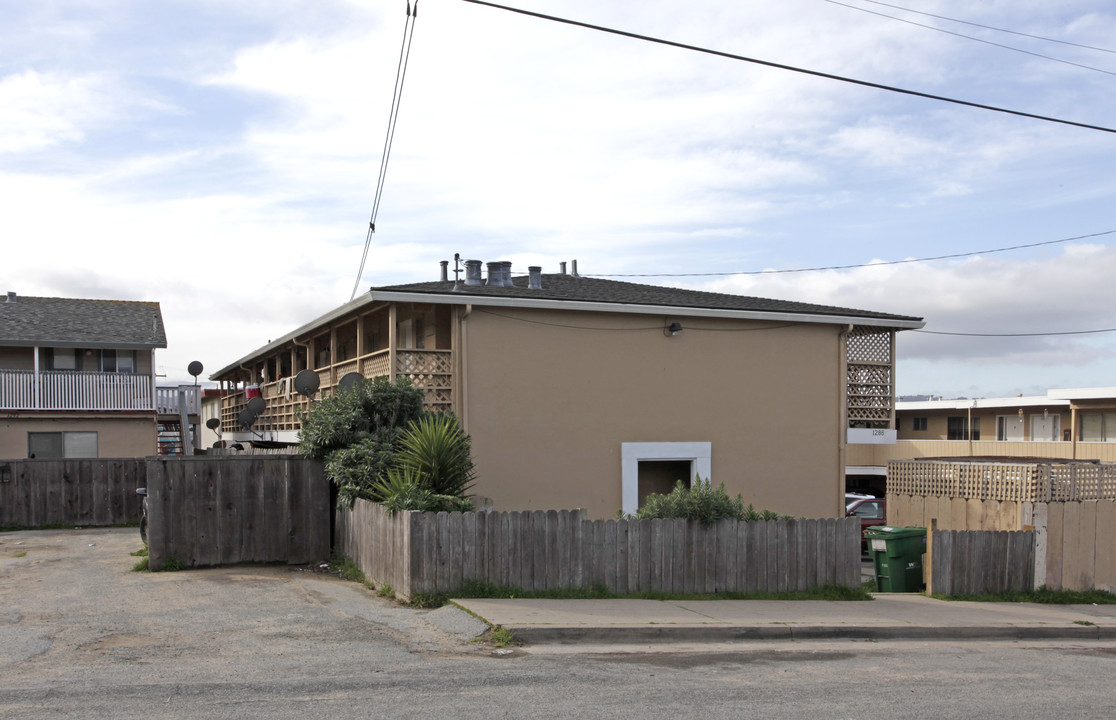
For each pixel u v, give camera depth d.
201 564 13.65
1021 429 36.69
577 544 11.93
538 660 8.88
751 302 20.16
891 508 17.75
